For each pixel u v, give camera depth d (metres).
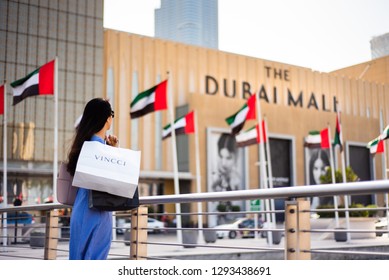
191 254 16.94
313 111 62.25
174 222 47.62
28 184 46.66
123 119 51.62
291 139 59.78
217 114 54.56
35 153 47.12
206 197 4.60
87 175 3.82
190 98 53.31
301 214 3.87
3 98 24.81
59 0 49.88
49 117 48.19
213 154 53.66
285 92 61.81
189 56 55.84
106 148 3.94
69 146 4.21
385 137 23.36
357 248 20.70
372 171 65.75
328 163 62.53
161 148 53.59
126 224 40.25
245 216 51.50
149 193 53.44
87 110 4.15
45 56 48.69
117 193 3.90
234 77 58.47
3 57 46.97
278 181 58.53
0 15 47.16
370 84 67.19
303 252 3.84
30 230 22.41
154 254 16.91
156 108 21.95
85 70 50.28
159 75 54.03
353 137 64.50
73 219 4.05
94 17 51.41
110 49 52.00
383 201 62.84
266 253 19.05
